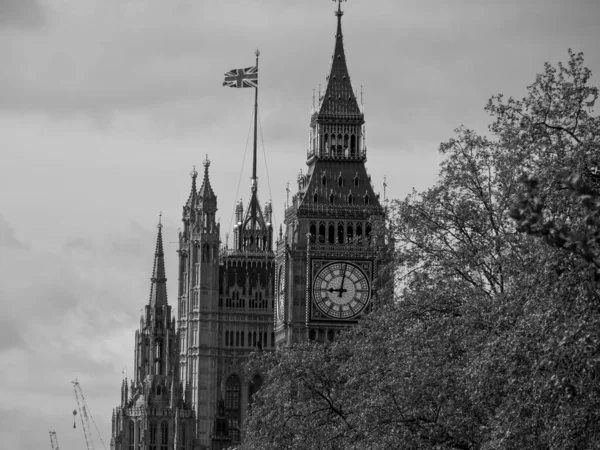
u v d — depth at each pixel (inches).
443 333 5487.2
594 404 4210.1
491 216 5723.4
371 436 5472.4
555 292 4320.9
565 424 4244.6
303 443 6407.5
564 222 4220.0
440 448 5265.8
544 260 4384.8
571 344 4143.7
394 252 6058.1
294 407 6614.2
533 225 3363.7
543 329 4320.9
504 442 4466.0
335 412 6392.7
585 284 4168.3
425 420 5423.2
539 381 4345.5
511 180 5580.7
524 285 4717.0
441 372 5388.8
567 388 4178.2
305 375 6619.1
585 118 4972.9
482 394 4896.7
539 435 4429.1
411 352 5541.3
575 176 3348.9
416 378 5438.0
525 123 5044.3
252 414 7253.9
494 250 5447.8
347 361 6584.6
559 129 4906.5
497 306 5022.1
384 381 5556.1
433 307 5738.2
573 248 3363.7
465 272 5782.5
